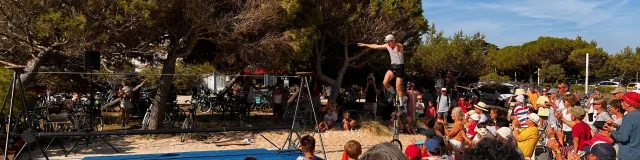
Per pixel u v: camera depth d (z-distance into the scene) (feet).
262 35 48.70
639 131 20.07
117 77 68.69
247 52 46.96
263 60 49.80
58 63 50.62
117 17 38.32
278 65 49.78
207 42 55.26
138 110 59.21
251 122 59.88
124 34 41.19
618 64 178.81
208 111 73.00
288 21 48.24
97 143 42.91
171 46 48.34
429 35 112.37
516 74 208.85
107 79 71.56
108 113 67.00
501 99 91.81
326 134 50.85
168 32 47.16
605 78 179.73
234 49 48.65
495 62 206.49
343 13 57.82
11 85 28.99
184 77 81.66
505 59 201.98
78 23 36.94
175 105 57.36
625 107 21.38
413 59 90.48
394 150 9.69
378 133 51.34
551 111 41.29
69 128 43.01
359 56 61.98
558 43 185.78
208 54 58.54
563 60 187.21
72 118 43.83
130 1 38.78
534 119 30.68
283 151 35.91
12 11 37.40
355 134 51.11
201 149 41.63
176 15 44.83
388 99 61.82
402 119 53.36
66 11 38.34
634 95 20.86
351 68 77.25
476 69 108.68
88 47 40.24
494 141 9.83
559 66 170.91
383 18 58.13
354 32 57.36
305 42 48.11
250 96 65.21
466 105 62.64
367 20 58.18
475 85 108.17
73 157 36.06
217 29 44.47
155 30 43.24
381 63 68.59
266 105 77.25
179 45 46.55
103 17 39.01
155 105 48.85
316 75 61.77
